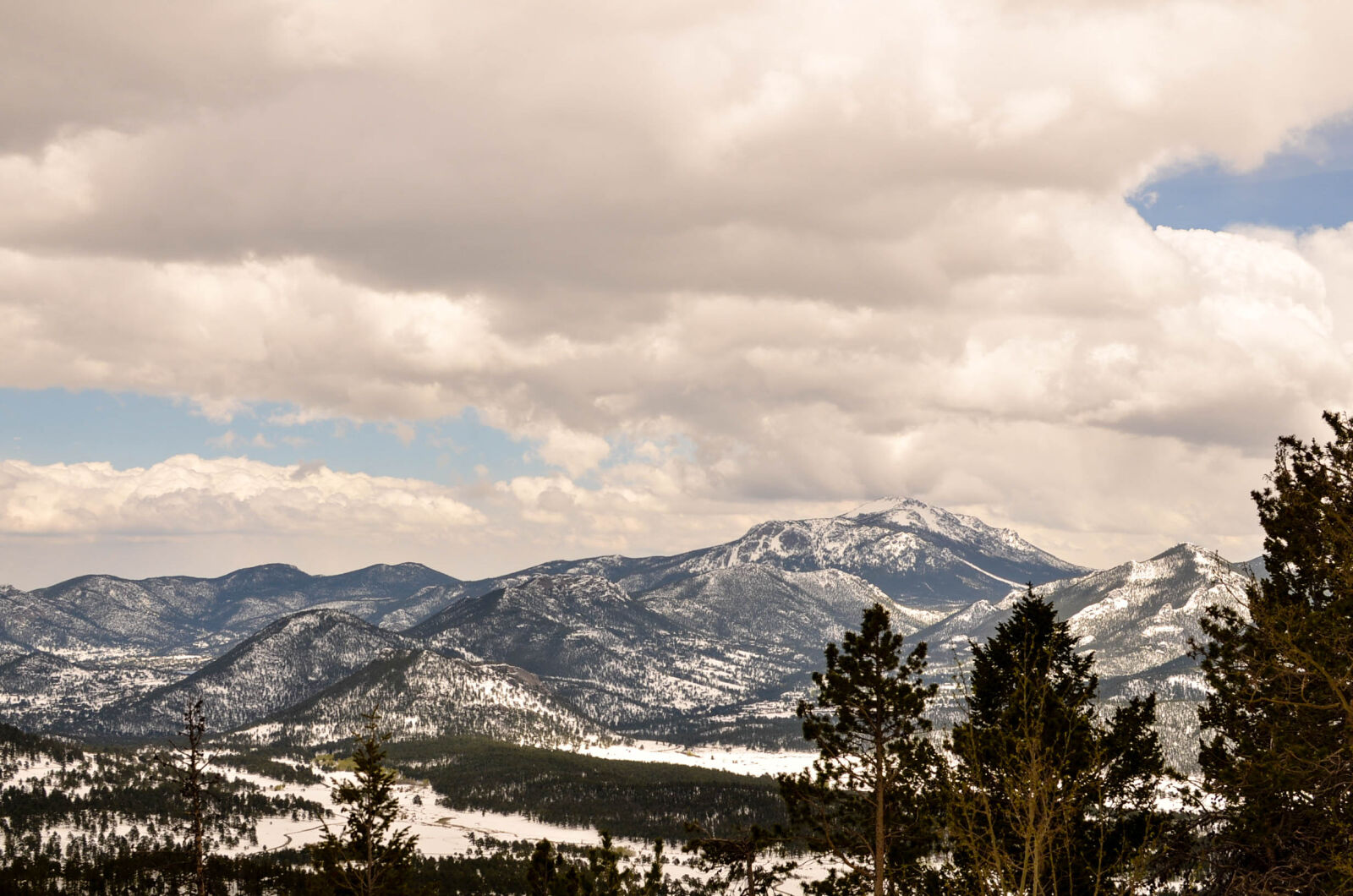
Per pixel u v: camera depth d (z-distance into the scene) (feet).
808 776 147.74
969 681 138.82
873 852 139.33
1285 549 124.36
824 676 144.66
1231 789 113.29
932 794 125.90
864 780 141.38
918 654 146.00
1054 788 85.56
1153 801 120.88
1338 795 104.83
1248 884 108.47
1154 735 127.54
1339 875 98.84
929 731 137.49
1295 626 97.71
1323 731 103.71
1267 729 111.96
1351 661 94.48
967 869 94.58
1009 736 90.94
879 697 139.85
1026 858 82.64
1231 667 118.52
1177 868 112.98
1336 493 114.73
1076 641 141.28
